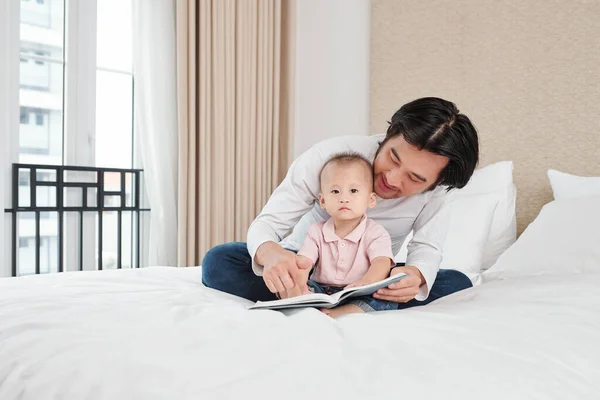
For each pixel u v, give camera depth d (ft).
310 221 5.08
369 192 4.43
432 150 4.13
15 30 8.18
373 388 2.27
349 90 10.89
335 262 4.50
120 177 9.16
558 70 8.44
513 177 8.88
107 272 5.33
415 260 4.60
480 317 3.53
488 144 9.13
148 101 8.99
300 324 3.17
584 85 8.20
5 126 7.86
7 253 8.11
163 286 4.68
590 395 2.58
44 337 3.05
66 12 8.66
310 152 4.81
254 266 4.39
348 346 2.78
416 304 4.72
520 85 8.80
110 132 9.23
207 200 9.28
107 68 9.16
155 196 9.07
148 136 9.02
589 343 3.17
